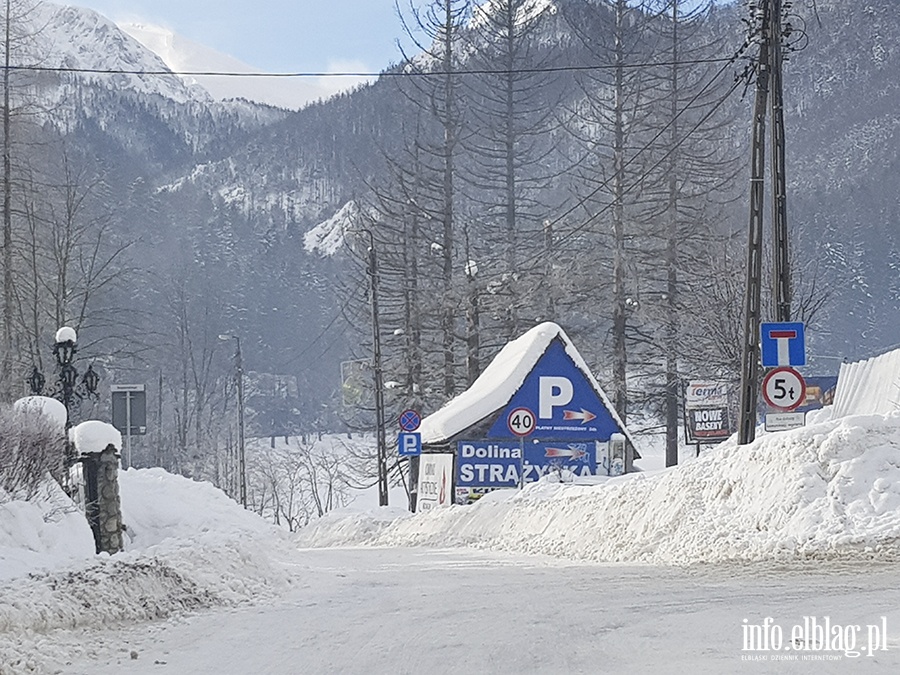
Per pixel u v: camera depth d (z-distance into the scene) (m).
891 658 8.41
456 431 39.28
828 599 11.82
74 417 30.06
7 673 8.50
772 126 23.61
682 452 62.97
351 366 61.06
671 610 11.35
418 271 61.31
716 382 38.47
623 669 8.29
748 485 19.05
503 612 11.62
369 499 82.44
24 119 42.44
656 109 55.22
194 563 13.70
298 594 14.21
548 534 25.38
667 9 57.22
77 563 11.99
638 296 55.72
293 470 77.38
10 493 15.41
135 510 23.78
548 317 57.69
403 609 12.30
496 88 63.41
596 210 57.78
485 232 62.12
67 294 51.09
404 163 63.75
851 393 31.73
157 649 10.09
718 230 55.88
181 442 82.56
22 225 45.16
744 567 15.67
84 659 9.56
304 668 8.94
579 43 64.81
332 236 192.50
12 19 42.53
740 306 45.94
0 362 40.56
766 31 23.58
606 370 57.34
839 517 16.83
